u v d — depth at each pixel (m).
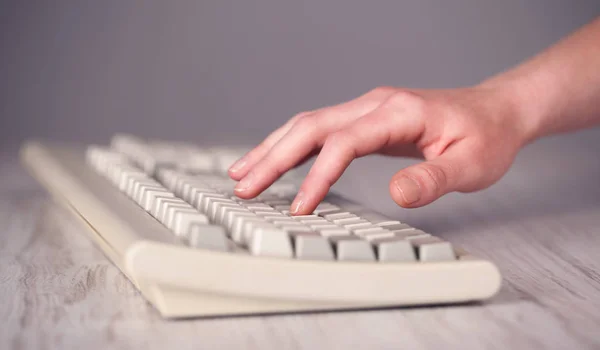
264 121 1.82
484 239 0.65
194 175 0.72
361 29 1.94
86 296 0.51
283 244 0.47
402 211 0.76
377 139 0.60
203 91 1.87
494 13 1.94
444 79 1.96
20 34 1.72
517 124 0.66
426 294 0.49
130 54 1.81
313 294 0.47
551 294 0.52
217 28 1.87
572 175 1.00
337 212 0.58
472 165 0.61
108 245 0.52
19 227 0.69
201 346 0.44
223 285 0.46
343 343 0.45
